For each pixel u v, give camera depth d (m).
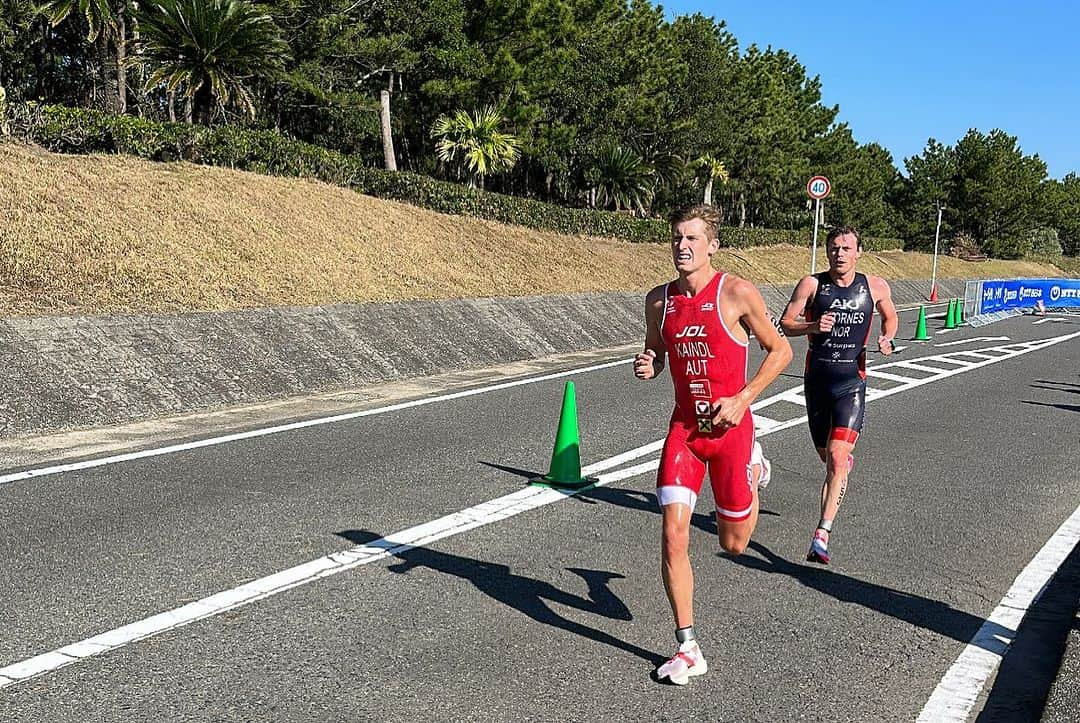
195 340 11.90
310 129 38.22
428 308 16.62
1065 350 20.78
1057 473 8.70
